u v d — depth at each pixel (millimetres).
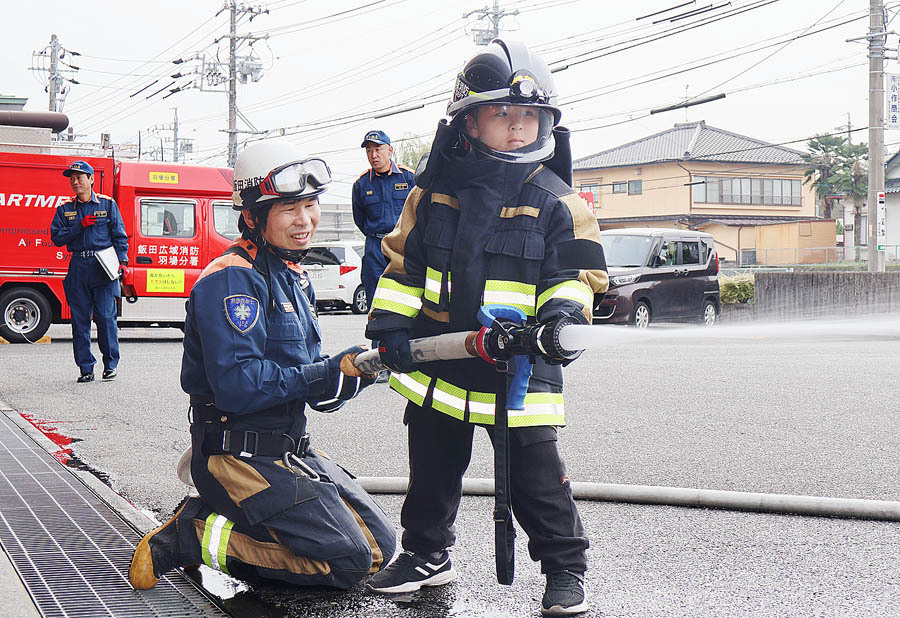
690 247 17812
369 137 7738
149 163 14156
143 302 14078
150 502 4531
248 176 3148
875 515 4137
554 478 2984
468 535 3959
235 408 3053
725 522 4125
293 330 3229
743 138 65125
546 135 2996
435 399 3033
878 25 23875
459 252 2930
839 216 65562
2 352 12180
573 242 2896
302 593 3232
